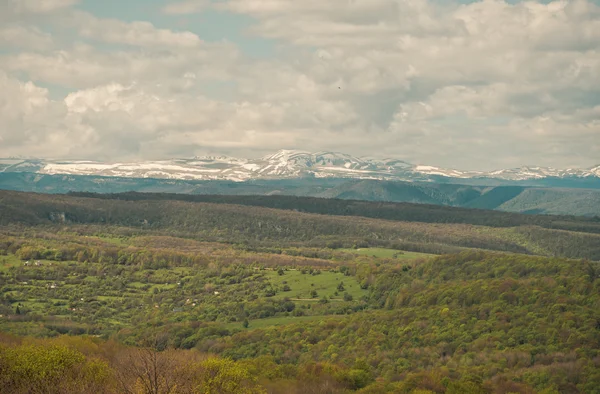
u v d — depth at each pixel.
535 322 132.50
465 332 135.12
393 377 115.19
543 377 109.62
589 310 133.00
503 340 128.25
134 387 68.44
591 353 116.81
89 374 77.81
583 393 104.94
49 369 76.69
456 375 112.88
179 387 68.94
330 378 110.19
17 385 75.38
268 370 113.06
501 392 103.56
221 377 82.75
